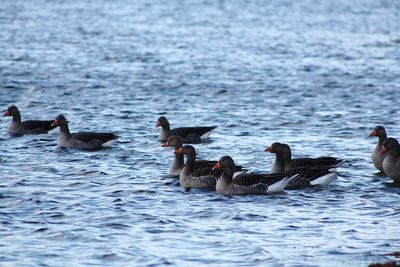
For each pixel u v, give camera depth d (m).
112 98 47.19
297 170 27.66
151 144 34.69
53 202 24.78
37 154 32.16
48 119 40.91
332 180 28.05
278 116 42.22
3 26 88.62
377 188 27.30
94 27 91.56
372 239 21.34
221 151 33.50
